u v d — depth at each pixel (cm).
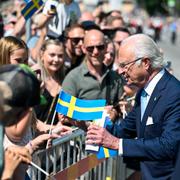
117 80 559
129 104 536
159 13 7381
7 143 302
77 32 653
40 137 395
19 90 253
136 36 378
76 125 448
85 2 2195
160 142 369
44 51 544
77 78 543
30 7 679
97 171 524
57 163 439
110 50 588
